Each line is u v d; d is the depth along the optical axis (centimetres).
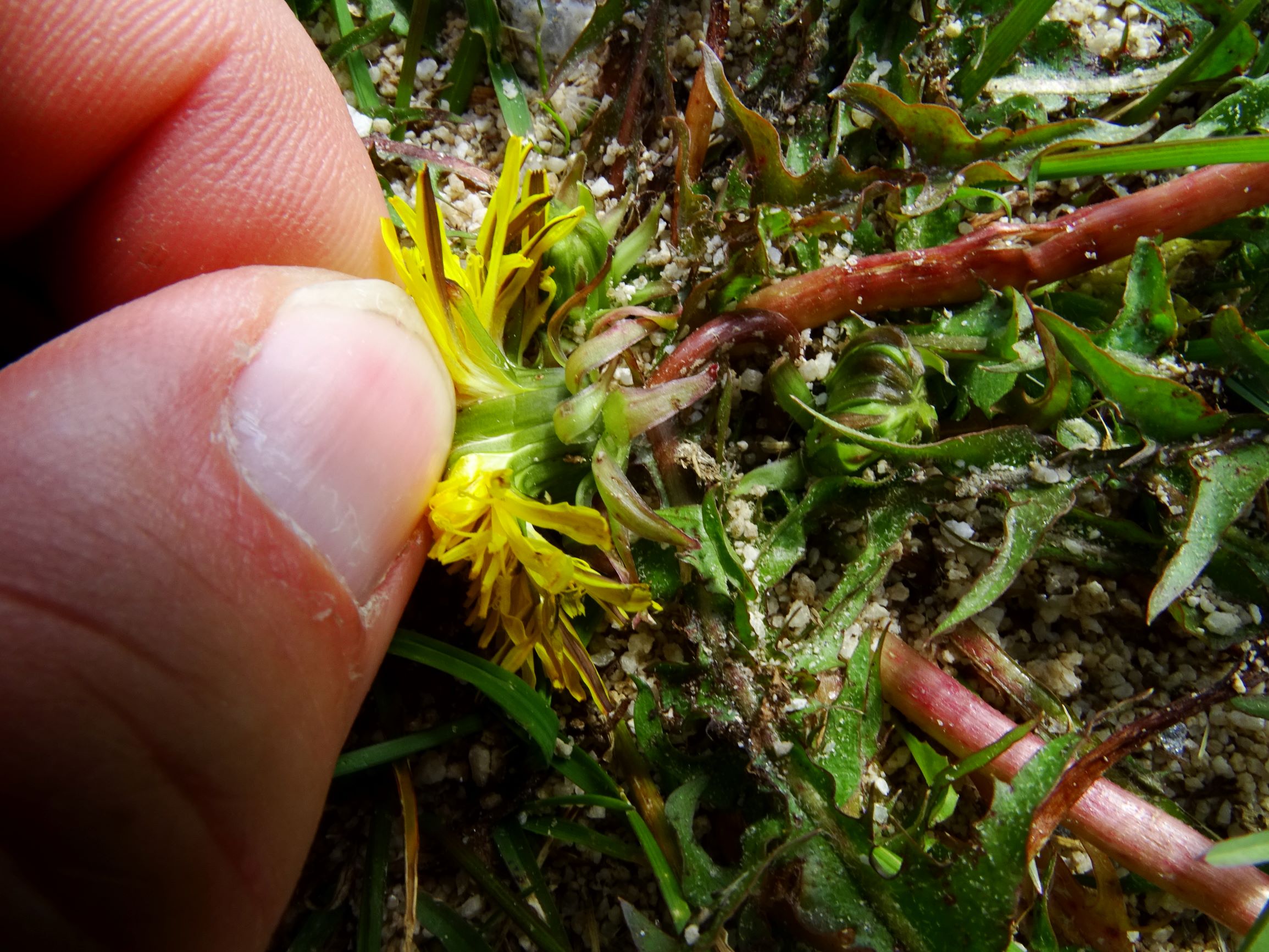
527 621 5
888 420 5
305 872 5
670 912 5
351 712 5
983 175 5
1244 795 5
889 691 5
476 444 5
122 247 6
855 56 6
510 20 6
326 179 6
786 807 5
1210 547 5
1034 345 5
